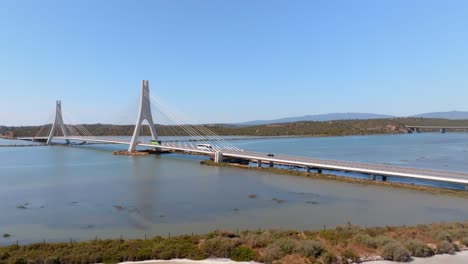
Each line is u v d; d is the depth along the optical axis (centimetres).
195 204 4072
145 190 4903
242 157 7575
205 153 8844
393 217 3516
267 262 2277
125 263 2292
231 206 3978
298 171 6391
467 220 3372
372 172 5403
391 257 2325
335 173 6378
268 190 4872
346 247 2461
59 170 7025
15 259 2255
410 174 4984
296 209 3834
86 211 3819
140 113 10856
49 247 2555
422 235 2700
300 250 2341
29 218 3575
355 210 3784
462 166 7281
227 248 2409
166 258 2358
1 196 4584
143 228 3225
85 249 2461
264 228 3169
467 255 2388
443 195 4466
